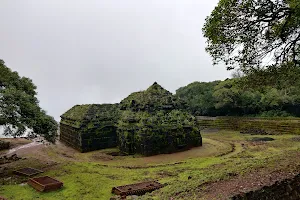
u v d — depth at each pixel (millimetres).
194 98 50750
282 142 25250
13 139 32812
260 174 10805
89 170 16844
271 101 39875
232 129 38312
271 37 12102
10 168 17781
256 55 12461
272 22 11930
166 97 25672
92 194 12266
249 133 33562
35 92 19422
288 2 10773
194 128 24922
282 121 33938
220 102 42938
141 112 24078
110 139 26500
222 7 11539
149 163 19156
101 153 23859
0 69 17109
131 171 16578
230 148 23781
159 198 9320
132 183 13758
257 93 41281
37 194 12383
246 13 11305
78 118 26547
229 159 18906
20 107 15562
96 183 13914
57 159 21312
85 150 24844
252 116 41906
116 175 15570
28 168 17062
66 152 24672
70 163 19062
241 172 11500
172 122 23719
